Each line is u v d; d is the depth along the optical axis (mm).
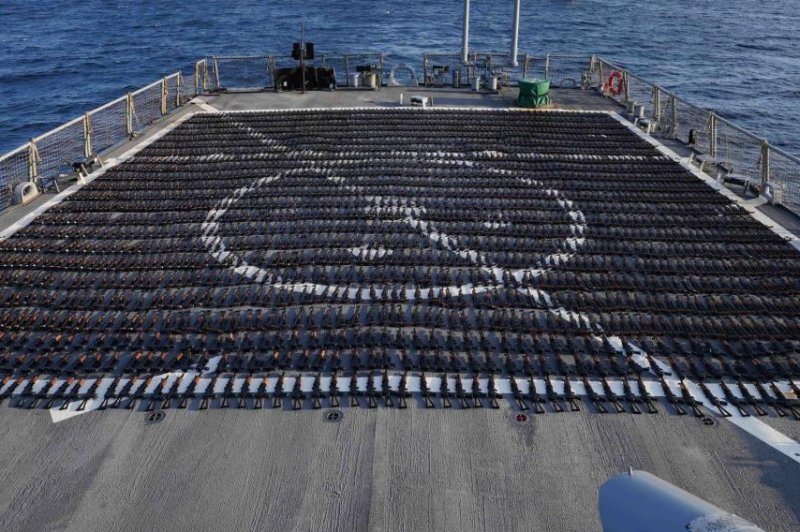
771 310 11531
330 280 12453
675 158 18922
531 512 7508
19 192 16109
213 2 107062
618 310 11523
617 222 14906
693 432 8766
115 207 15680
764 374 9844
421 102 24219
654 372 9891
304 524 7340
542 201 15969
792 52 64812
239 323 11000
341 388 9523
